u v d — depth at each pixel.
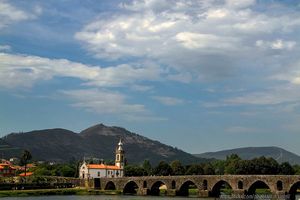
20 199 196.38
